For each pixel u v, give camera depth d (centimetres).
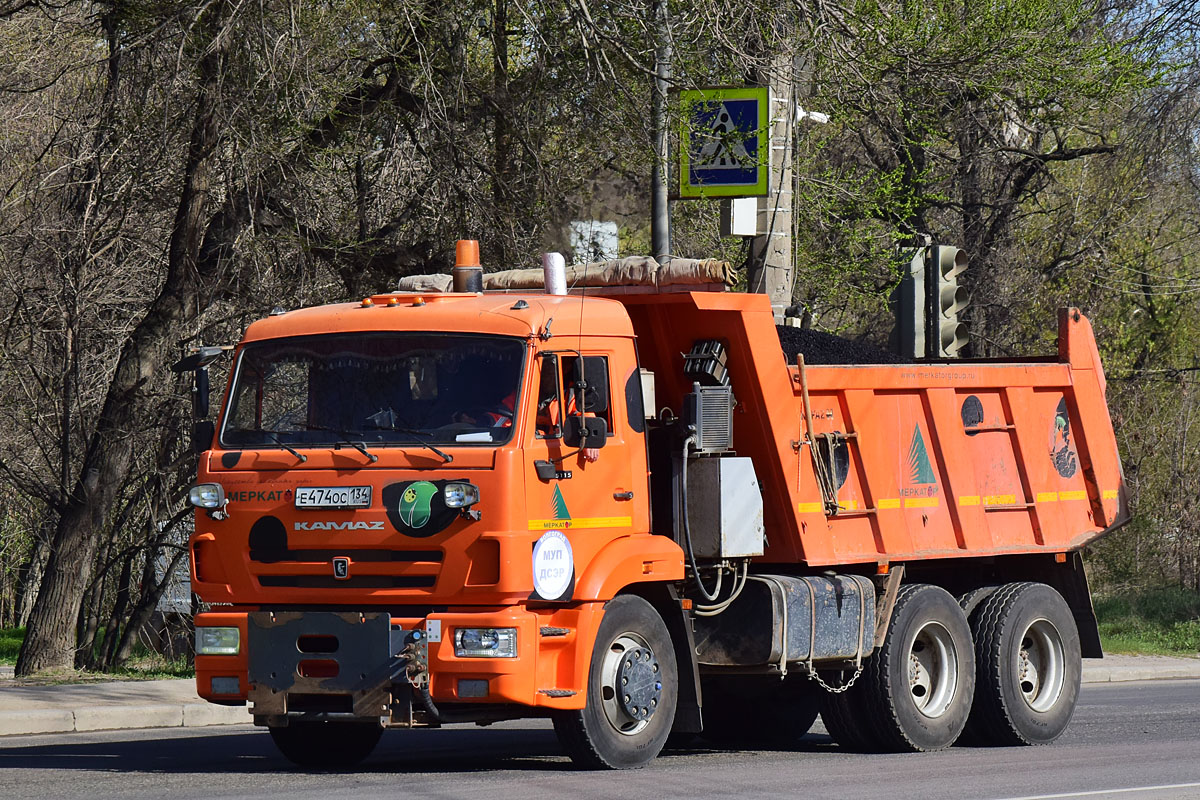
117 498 8625
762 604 4150
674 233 8344
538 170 7256
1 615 13575
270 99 6606
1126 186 11856
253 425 3834
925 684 4662
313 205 7244
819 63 7469
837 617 4353
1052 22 8825
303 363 3828
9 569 12081
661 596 4034
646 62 6706
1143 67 9569
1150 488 12275
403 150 7456
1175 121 10244
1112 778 3853
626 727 3869
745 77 6606
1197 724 5559
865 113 9212
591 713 3747
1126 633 10162
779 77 6506
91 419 8206
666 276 4181
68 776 3784
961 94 8894
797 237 7531
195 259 7425
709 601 4094
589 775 3712
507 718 3734
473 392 3669
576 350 3784
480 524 3544
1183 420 12588
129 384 7469
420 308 3794
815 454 4362
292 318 3912
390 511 3600
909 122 9150
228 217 7262
